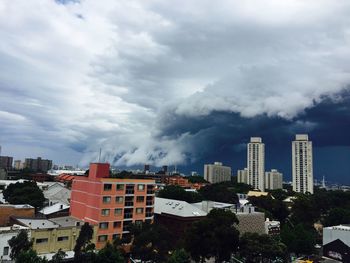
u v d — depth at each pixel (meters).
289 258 107.81
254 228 119.06
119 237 94.44
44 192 151.12
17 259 59.72
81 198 101.94
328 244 108.81
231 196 193.50
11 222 90.25
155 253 82.81
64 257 73.88
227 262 95.50
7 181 187.38
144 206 104.44
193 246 86.44
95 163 98.50
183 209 112.56
